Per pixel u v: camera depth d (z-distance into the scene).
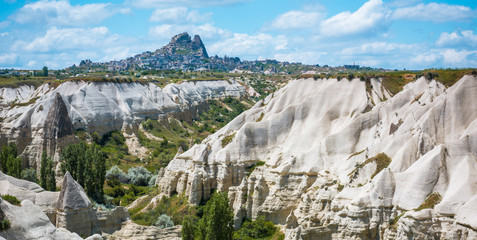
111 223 69.31
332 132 82.12
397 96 78.69
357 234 60.69
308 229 62.56
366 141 77.06
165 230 71.06
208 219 66.31
